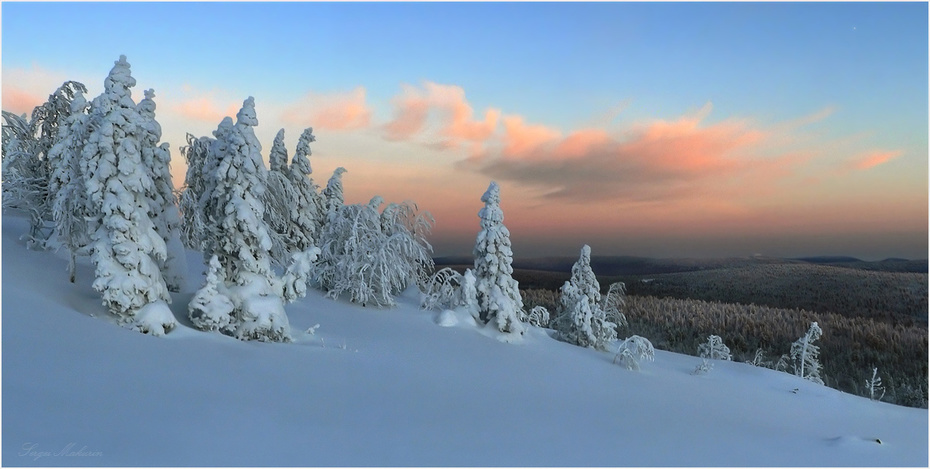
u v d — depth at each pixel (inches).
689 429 516.7
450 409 492.7
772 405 765.3
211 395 430.6
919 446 581.6
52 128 1089.4
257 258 713.6
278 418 400.5
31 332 488.4
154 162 797.9
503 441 404.8
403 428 414.6
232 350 578.2
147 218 639.1
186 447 316.8
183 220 1064.8
